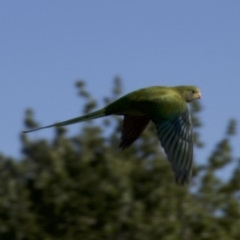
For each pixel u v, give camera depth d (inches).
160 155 740.0
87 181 714.2
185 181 423.2
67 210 714.2
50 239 709.3
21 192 711.7
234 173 739.4
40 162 742.5
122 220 700.0
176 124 453.4
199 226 714.8
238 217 729.0
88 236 709.9
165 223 697.6
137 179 725.3
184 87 492.7
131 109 463.8
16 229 708.0
